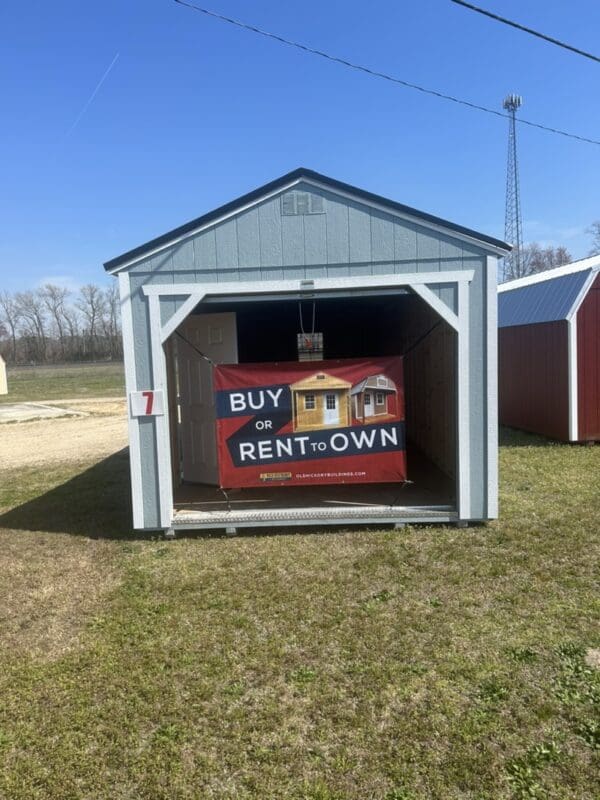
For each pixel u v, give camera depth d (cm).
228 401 624
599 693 322
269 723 310
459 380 586
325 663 363
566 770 268
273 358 1130
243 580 491
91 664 371
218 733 304
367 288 581
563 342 1065
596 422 1056
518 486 757
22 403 2514
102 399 2578
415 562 514
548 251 5444
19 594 484
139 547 583
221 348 778
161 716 319
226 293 577
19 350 6919
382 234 573
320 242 574
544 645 373
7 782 274
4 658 383
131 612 441
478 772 269
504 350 1313
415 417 1010
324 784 267
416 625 404
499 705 316
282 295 584
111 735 304
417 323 961
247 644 388
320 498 695
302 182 571
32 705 332
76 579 511
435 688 333
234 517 605
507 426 1305
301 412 622
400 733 298
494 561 511
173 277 577
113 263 577
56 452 1244
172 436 774
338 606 437
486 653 366
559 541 553
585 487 745
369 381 619
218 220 573
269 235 573
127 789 269
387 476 622
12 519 715
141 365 588
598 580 467
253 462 626
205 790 267
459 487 595
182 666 365
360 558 529
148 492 601
